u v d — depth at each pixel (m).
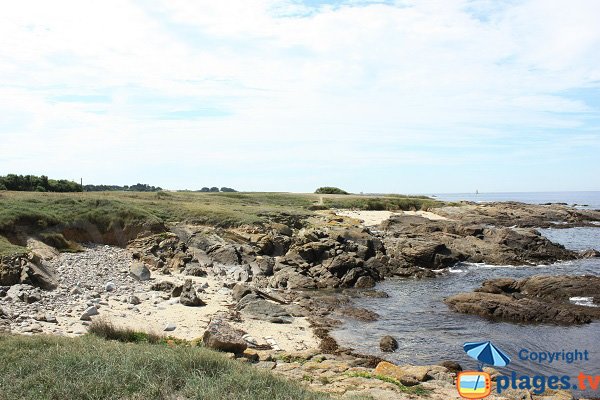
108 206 35.59
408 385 13.80
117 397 9.80
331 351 18.00
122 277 26.69
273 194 77.81
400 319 23.67
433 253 39.12
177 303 22.72
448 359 17.88
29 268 22.73
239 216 42.66
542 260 42.16
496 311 24.22
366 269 35.28
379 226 51.72
